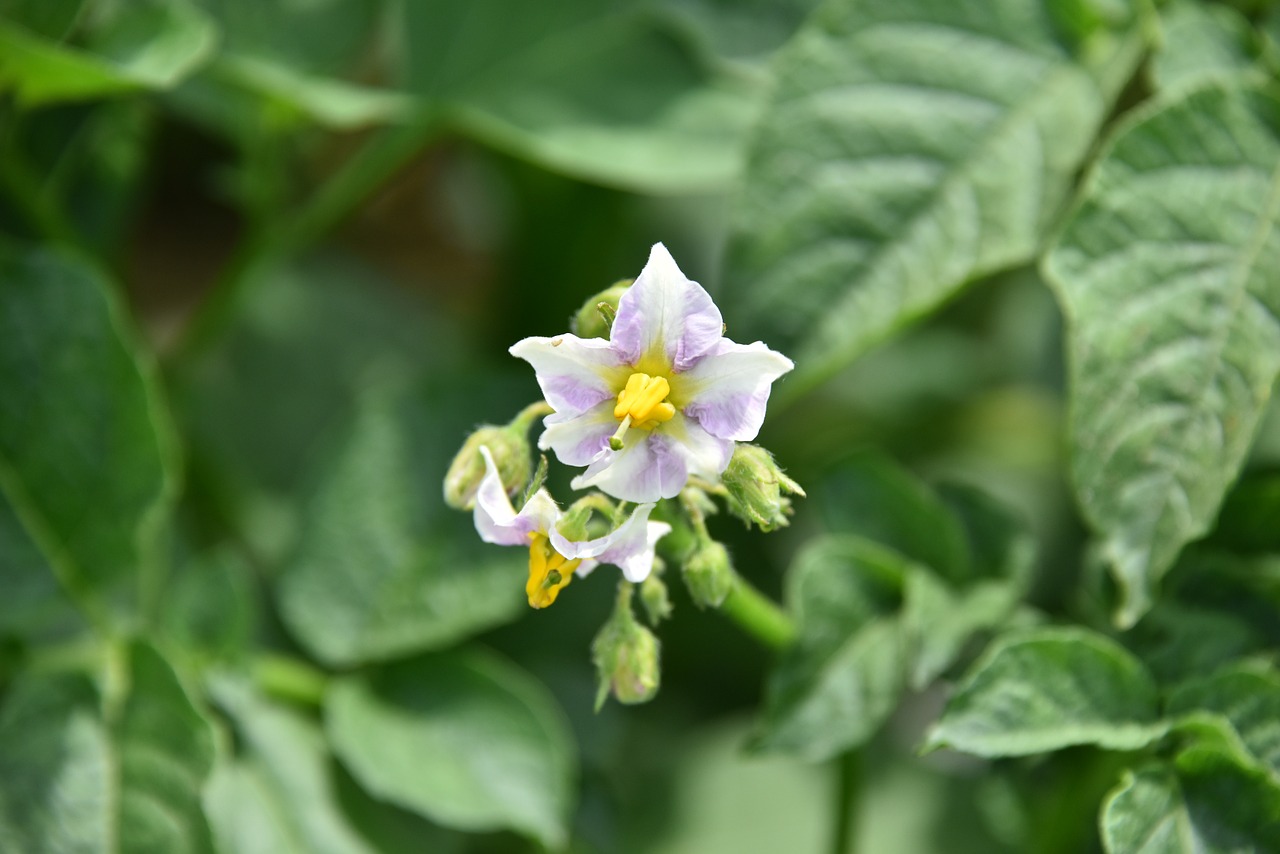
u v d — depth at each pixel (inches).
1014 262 19.7
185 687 19.8
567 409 16.5
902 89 20.0
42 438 20.3
